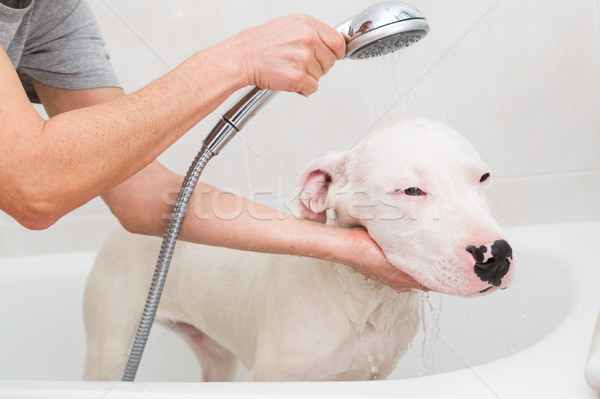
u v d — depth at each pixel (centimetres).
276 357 110
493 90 159
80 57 114
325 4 165
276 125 173
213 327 133
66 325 175
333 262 106
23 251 192
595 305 101
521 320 138
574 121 156
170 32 175
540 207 160
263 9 169
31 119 73
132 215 108
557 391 71
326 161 103
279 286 112
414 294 109
